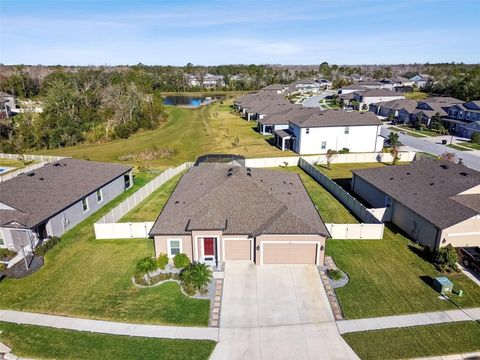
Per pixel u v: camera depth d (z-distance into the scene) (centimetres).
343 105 10700
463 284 2164
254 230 2341
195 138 6862
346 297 2052
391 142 5656
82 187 3281
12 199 2772
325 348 1678
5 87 11794
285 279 2228
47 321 1880
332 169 4741
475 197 2714
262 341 1727
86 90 8531
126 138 7062
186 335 1769
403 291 2102
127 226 2811
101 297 2080
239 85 16912
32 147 6406
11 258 2530
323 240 2319
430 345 1677
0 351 1666
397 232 2886
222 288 2141
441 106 7575
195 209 2489
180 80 16362
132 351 1661
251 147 6009
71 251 2634
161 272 2286
